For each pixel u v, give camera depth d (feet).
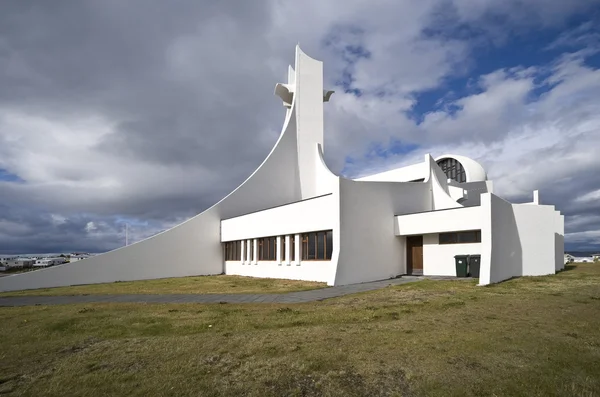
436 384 17.97
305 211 69.51
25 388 18.75
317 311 36.01
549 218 69.46
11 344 26.99
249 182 99.45
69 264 78.95
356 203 64.59
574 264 116.67
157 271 89.97
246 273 88.74
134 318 34.68
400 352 22.56
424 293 46.24
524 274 65.98
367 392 17.40
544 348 23.02
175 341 26.27
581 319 30.73
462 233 66.74
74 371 20.88
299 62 102.01
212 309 38.99
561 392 17.11
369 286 56.39
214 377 19.52
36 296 56.39
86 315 36.88
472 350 22.71
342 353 22.56
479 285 52.85
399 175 100.83
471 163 122.83
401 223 70.79
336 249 61.00
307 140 100.63
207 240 97.66
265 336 26.94
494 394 16.92
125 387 18.51
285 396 17.20
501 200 61.00
